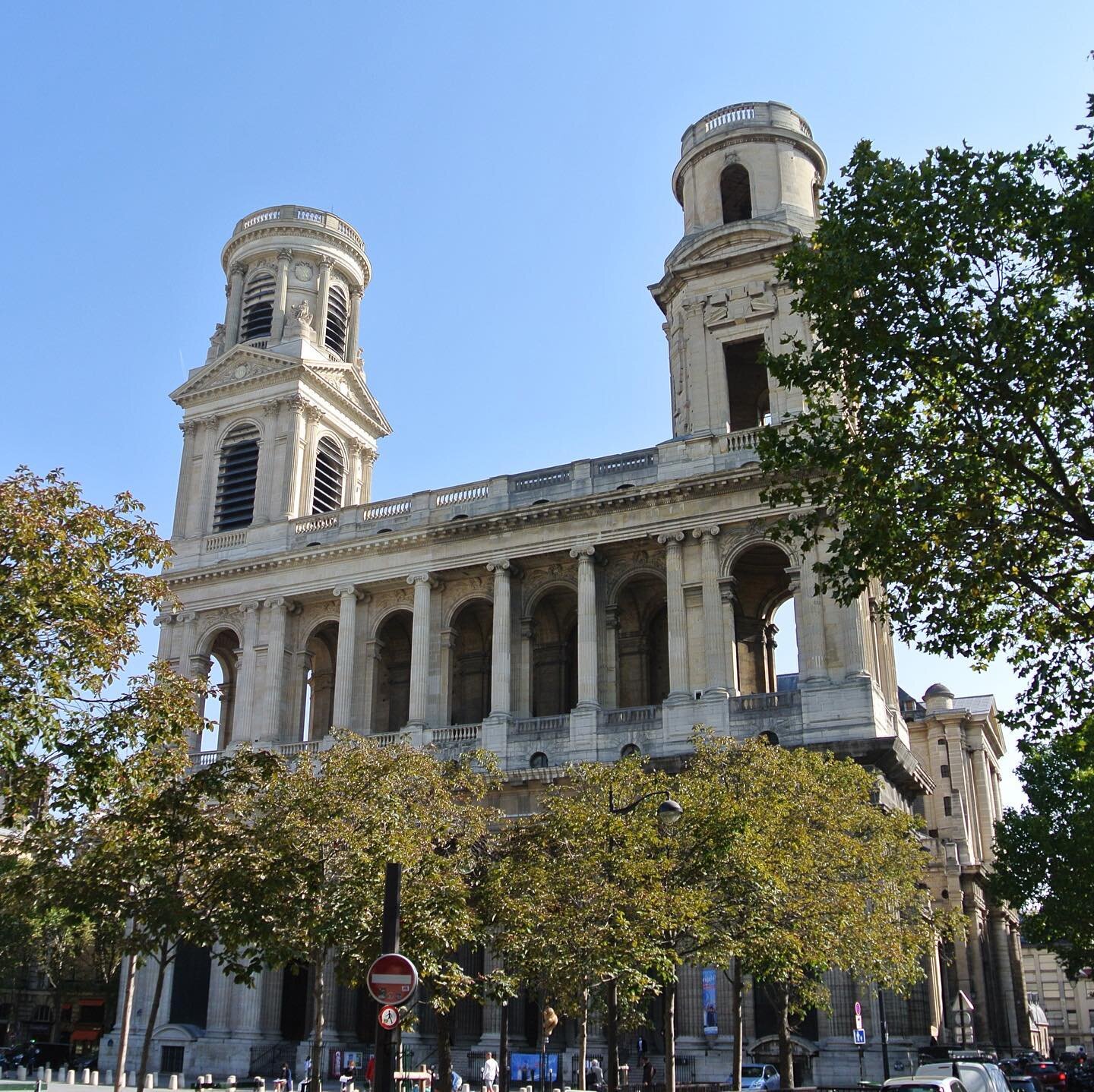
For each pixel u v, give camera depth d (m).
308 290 95.06
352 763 45.31
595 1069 59.78
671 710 67.25
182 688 36.34
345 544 79.81
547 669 80.44
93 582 35.03
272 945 37.00
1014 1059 94.81
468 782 48.38
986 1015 99.62
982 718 118.75
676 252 79.50
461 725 73.94
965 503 33.22
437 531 76.94
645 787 46.22
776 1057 61.16
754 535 68.81
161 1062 75.00
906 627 34.88
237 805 40.62
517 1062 58.31
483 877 45.09
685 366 76.44
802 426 36.06
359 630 80.25
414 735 74.19
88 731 33.28
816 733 63.03
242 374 90.81
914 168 34.12
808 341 72.81
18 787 32.88
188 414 92.62
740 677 76.38
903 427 34.16
